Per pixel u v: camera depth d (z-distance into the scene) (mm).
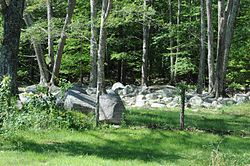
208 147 10625
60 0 29781
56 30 19125
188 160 9242
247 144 11516
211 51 25031
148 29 31078
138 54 35500
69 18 18766
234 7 25188
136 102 21969
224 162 8445
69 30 19562
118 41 33719
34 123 11969
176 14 36062
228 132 13328
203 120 15414
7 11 12984
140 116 15414
